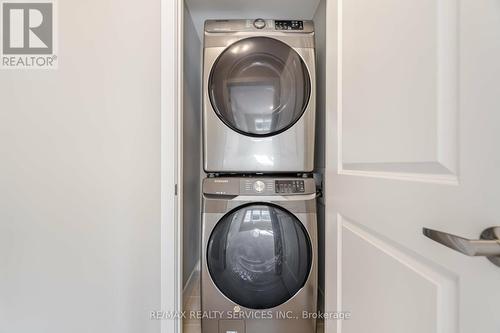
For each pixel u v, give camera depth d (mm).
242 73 1562
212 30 1568
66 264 1227
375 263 750
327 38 1101
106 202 1221
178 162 1251
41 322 1234
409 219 604
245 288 1485
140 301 1217
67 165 1217
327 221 1119
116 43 1205
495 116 420
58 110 1209
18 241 1230
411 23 592
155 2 1208
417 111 576
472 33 455
